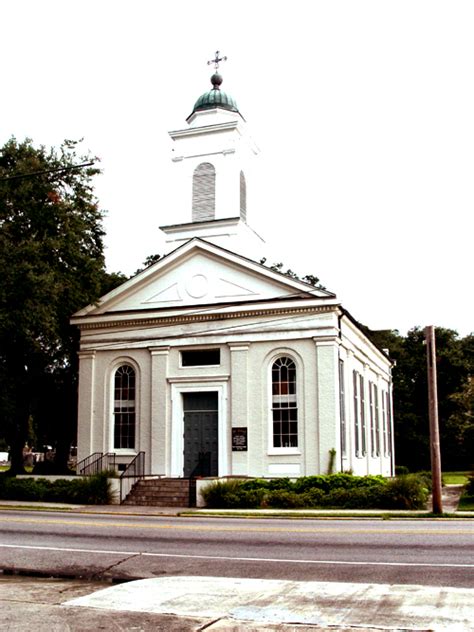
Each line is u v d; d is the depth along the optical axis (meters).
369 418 38.88
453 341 67.38
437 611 9.20
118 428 32.50
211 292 31.77
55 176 31.05
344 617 8.92
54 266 31.00
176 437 31.09
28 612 9.27
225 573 12.20
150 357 32.16
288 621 8.77
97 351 33.19
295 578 11.66
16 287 28.67
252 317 30.73
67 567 12.88
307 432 29.17
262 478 28.66
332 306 29.56
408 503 24.56
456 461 63.88
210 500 26.16
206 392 31.31
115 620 8.86
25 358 32.81
